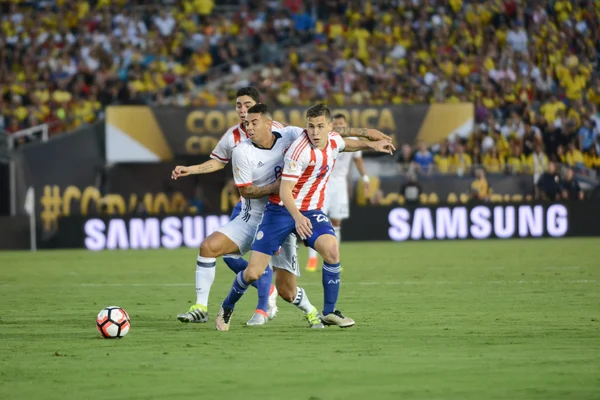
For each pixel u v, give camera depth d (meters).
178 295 35.00
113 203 67.38
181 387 17.14
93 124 67.56
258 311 26.00
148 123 67.12
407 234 66.62
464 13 86.06
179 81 80.12
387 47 84.25
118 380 17.86
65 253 61.28
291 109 67.50
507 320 26.47
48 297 34.75
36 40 84.62
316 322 25.55
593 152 74.06
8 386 17.42
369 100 78.06
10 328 25.94
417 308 29.73
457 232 67.12
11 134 69.00
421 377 17.89
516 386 16.98
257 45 85.12
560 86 81.38
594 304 30.44
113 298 34.12
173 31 86.50
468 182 67.94
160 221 64.94
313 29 86.12
